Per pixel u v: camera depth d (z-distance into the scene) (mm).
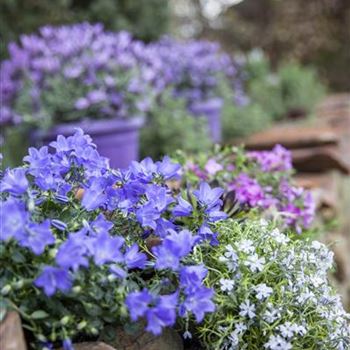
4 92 2178
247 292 894
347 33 8359
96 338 868
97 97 2059
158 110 2549
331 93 8445
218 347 898
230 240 951
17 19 3961
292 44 8109
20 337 763
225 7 8234
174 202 1025
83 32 2381
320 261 984
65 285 755
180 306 825
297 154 2668
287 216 1283
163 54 3160
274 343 884
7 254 769
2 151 2119
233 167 1396
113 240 795
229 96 3541
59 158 938
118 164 2086
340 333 938
